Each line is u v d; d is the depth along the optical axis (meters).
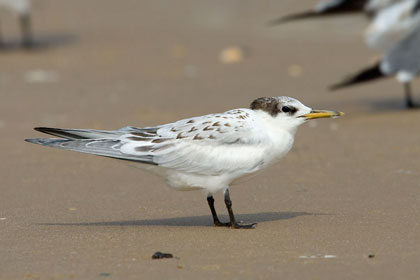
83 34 27.48
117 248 8.41
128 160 8.97
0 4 25.44
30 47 25.53
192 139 8.99
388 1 17.23
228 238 8.76
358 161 12.82
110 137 9.09
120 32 27.77
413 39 16.73
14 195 11.07
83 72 22.17
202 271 7.57
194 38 26.92
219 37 27.09
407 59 16.80
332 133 15.05
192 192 11.13
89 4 32.59
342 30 27.69
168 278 7.38
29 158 13.30
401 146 13.80
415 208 10.01
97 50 25.17
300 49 25.19
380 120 16.12
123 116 16.66
